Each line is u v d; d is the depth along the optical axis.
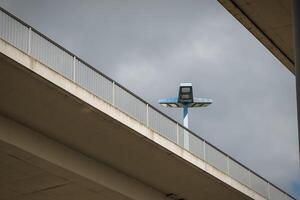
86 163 42.41
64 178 42.06
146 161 44.00
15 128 38.56
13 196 44.56
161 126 43.12
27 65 35.00
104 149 42.12
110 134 40.78
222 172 47.62
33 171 41.03
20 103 37.28
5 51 34.06
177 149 43.81
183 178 46.59
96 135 40.72
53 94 36.88
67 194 44.28
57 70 36.97
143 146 42.34
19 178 41.91
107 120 39.44
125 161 43.69
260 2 35.03
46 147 40.00
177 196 48.69
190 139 45.47
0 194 44.25
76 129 39.91
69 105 37.88
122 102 40.41
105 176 43.59
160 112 43.28
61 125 39.38
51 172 41.25
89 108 38.28
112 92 39.91
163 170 45.25
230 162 48.88
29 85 36.09
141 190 46.38
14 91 36.34
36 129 39.47
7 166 40.31
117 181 44.44
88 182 42.69
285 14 35.75
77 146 41.50
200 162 45.66
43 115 38.38
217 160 47.53
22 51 34.94
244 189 49.59
